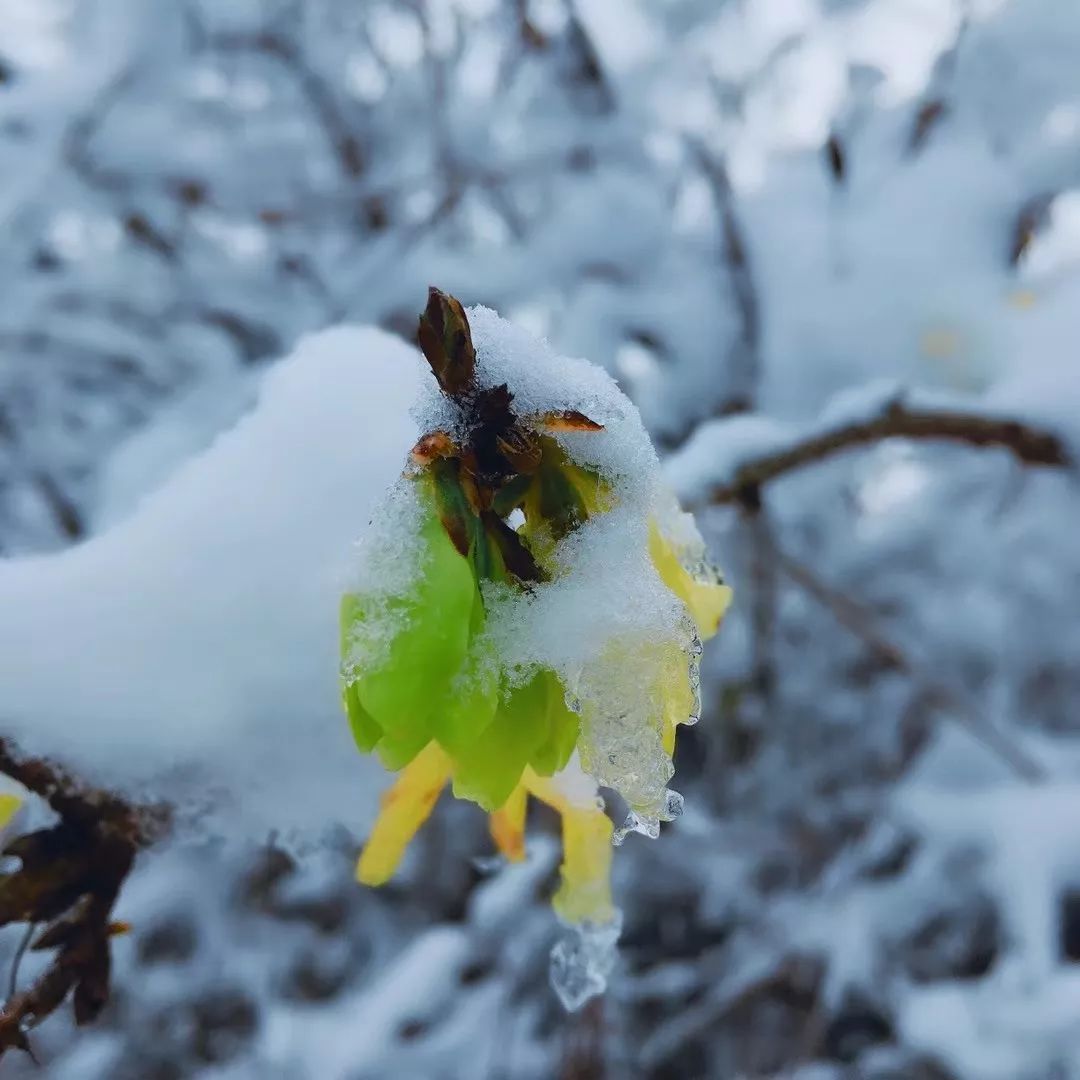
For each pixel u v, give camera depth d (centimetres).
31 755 10
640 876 33
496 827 11
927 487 33
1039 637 33
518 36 33
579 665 9
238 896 32
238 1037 32
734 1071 32
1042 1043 22
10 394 31
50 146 28
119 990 31
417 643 9
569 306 30
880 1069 27
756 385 28
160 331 31
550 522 9
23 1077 30
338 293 31
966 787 28
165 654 11
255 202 33
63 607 11
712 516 29
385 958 31
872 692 35
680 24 32
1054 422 18
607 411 9
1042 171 28
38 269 32
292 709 11
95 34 30
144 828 11
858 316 27
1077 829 23
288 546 11
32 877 10
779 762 35
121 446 28
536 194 34
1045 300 26
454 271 30
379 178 34
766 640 29
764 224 29
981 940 28
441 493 9
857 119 31
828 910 29
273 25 33
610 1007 30
